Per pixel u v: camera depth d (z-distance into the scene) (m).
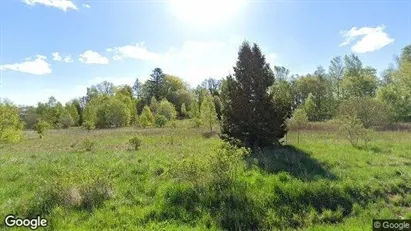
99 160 13.42
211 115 29.14
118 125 46.84
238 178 9.46
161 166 11.35
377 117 27.45
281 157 12.06
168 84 82.25
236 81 14.02
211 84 84.81
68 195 8.19
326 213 8.00
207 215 7.70
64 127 54.09
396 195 9.02
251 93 13.70
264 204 8.19
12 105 25.23
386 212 7.96
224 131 14.09
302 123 24.00
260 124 13.30
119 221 7.45
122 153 15.41
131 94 84.56
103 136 29.25
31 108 65.50
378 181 9.65
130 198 8.69
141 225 7.34
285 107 13.97
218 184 8.83
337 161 11.84
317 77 55.25
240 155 10.78
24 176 10.84
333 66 55.84
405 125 29.25
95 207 8.02
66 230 6.96
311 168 11.01
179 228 7.17
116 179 10.21
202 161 9.23
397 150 14.72
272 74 14.25
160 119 41.78
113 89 86.19
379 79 50.44
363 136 16.64
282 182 9.27
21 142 28.55
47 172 11.34
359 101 28.39
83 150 18.45
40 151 19.19
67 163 13.17
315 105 45.97
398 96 34.44
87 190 8.51
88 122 43.31
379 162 12.02
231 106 13.84
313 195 8.64
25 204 7.96
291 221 7.79
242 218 7.61
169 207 8.00
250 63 13.93
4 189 9.29
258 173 10.02
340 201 8.55
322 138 20.02
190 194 8.48
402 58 41.12
